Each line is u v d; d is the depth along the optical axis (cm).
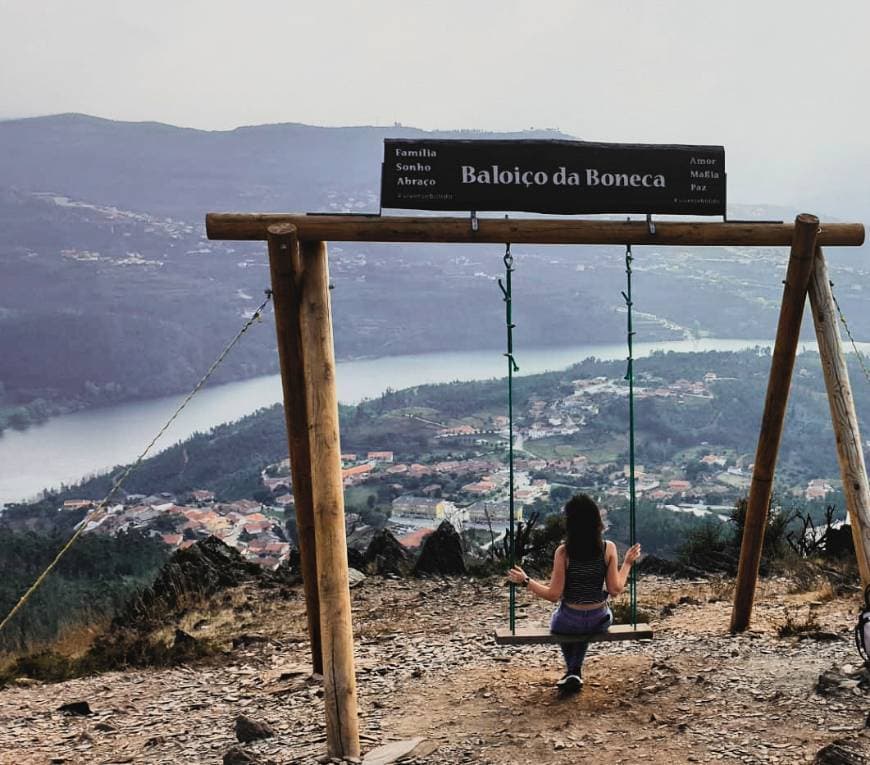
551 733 552
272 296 656
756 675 643
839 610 938
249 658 941
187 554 1491
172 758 620
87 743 685
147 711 763
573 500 621
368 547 1603
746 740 510
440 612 1156
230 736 654
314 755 567
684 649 755
